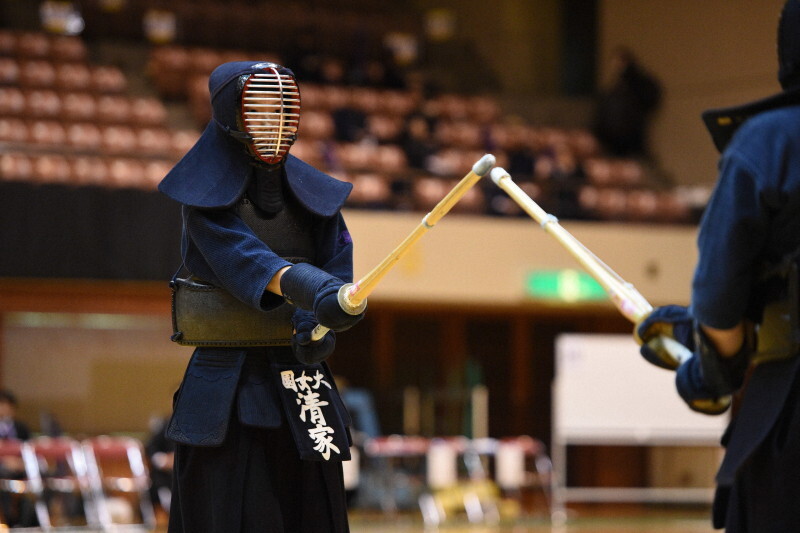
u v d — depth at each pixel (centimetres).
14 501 3012
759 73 4594
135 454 3125
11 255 3578
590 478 3534
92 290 3734
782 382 791
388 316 4369
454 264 4050
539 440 3706
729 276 774
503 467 3425
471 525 3219
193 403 861
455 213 4141
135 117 4700
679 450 3466
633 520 3362
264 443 871
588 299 4122
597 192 4484
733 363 828
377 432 3531
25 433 3152
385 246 3966
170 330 4019
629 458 3550
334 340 859
